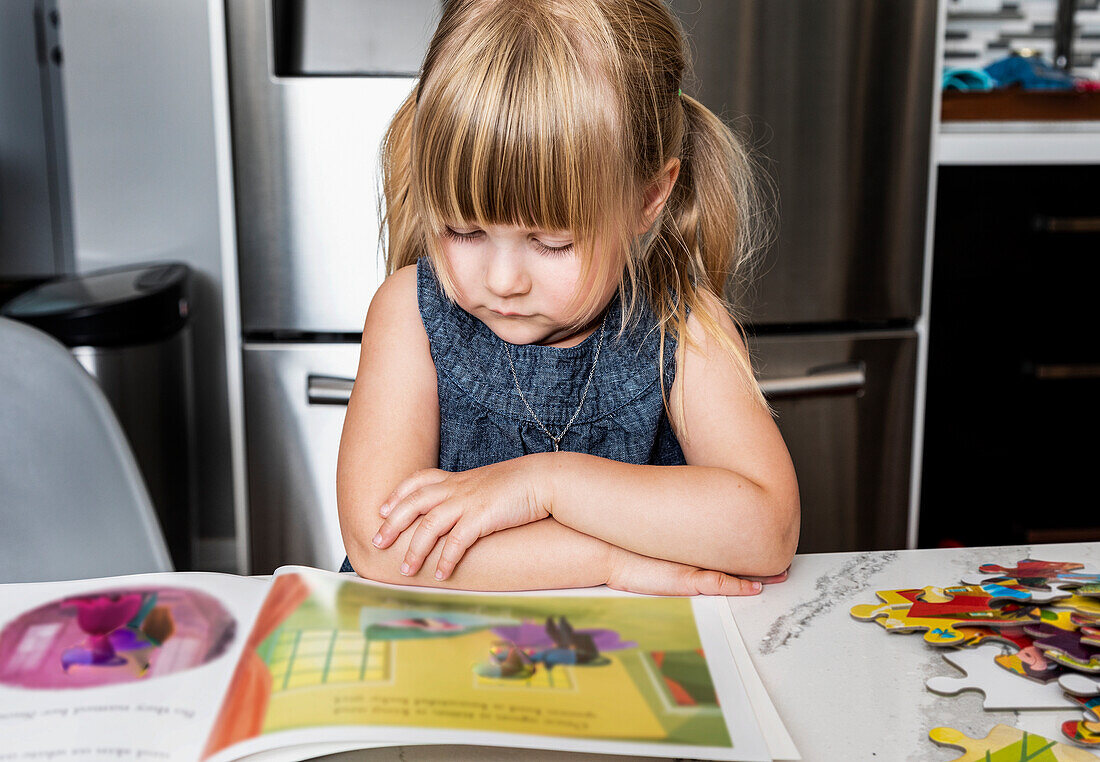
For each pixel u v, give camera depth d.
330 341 1.78
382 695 0.48
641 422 0.88
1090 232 2.05
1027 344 2.11
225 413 2.39
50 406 0.86
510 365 0.88
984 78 2.20
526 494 0.67
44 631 0.54
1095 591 0.61
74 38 2.23
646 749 0.45
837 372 1.79
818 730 0.48
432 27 1.73
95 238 2.31
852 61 1.72
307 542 1.82
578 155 0.66
